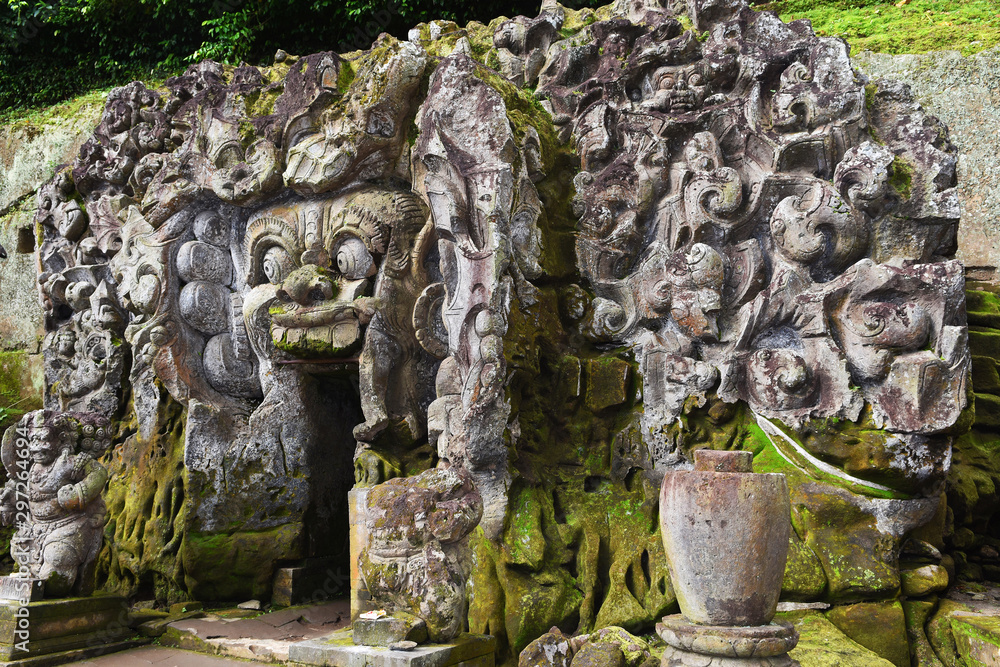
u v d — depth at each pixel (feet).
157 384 18.47
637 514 14.37
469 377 14.06
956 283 13.03
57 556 15.17
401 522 12.58
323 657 12.36
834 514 13.33
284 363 17.25
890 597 12.78
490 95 14.46
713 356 14.84
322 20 32.12
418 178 15.52
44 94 34.32
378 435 15.66
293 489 17.47
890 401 13.15
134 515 18.01
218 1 31.63
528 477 14.39
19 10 32.07
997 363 17.62
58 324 21.07
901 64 22.86
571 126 17.49
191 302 17.76
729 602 10.12
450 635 12.34
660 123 15.94
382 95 15.55
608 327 15.80
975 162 21.71
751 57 15.51
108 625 15.40
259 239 17.25
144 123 19.58
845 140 14.46
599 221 16.08
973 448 16.76
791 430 13.84
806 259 13.99
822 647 11.66
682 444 14.49
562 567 13.99
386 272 15.85
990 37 21.99
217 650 14.55
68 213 20.51
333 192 16.43
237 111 17.60
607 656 11.25
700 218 14.88
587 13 19.06
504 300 14.23
